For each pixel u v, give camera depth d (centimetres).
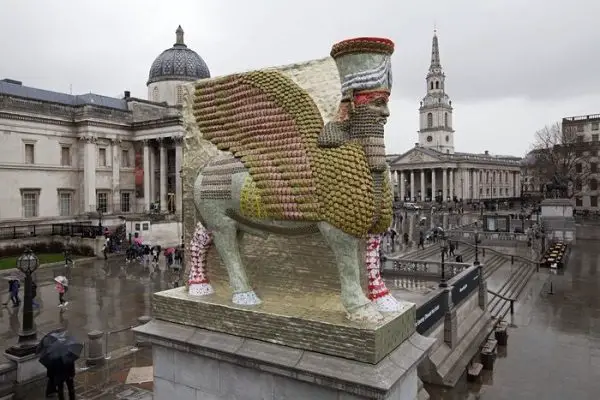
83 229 4238
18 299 2312
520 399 1352
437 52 12888
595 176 9125
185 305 700
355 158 546
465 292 1853
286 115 604
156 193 5656
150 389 1260
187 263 759
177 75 6031
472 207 9612
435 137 12675
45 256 3928
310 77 619
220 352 632
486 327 1959
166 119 5306
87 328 1906
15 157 4709
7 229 4481
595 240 5178
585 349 1781
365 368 537
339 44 552
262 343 619
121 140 5459
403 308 624
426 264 2583
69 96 5644
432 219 6725
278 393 598
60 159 5106
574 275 3272
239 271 670
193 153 723
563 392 1399
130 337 1738
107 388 1266
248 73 643
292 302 643
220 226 665
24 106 4775
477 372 1472
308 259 632
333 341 561
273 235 654
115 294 2552
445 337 1583
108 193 5359
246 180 626
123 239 4369
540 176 8519
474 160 11819
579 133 9725
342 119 566
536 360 1664
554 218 5050
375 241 626
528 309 2388
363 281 619
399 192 12344
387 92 551
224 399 645
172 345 683
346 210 543
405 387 588
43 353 1147
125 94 5994
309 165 574
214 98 679
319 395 565
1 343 1720
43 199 4938
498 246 4419
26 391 1268
